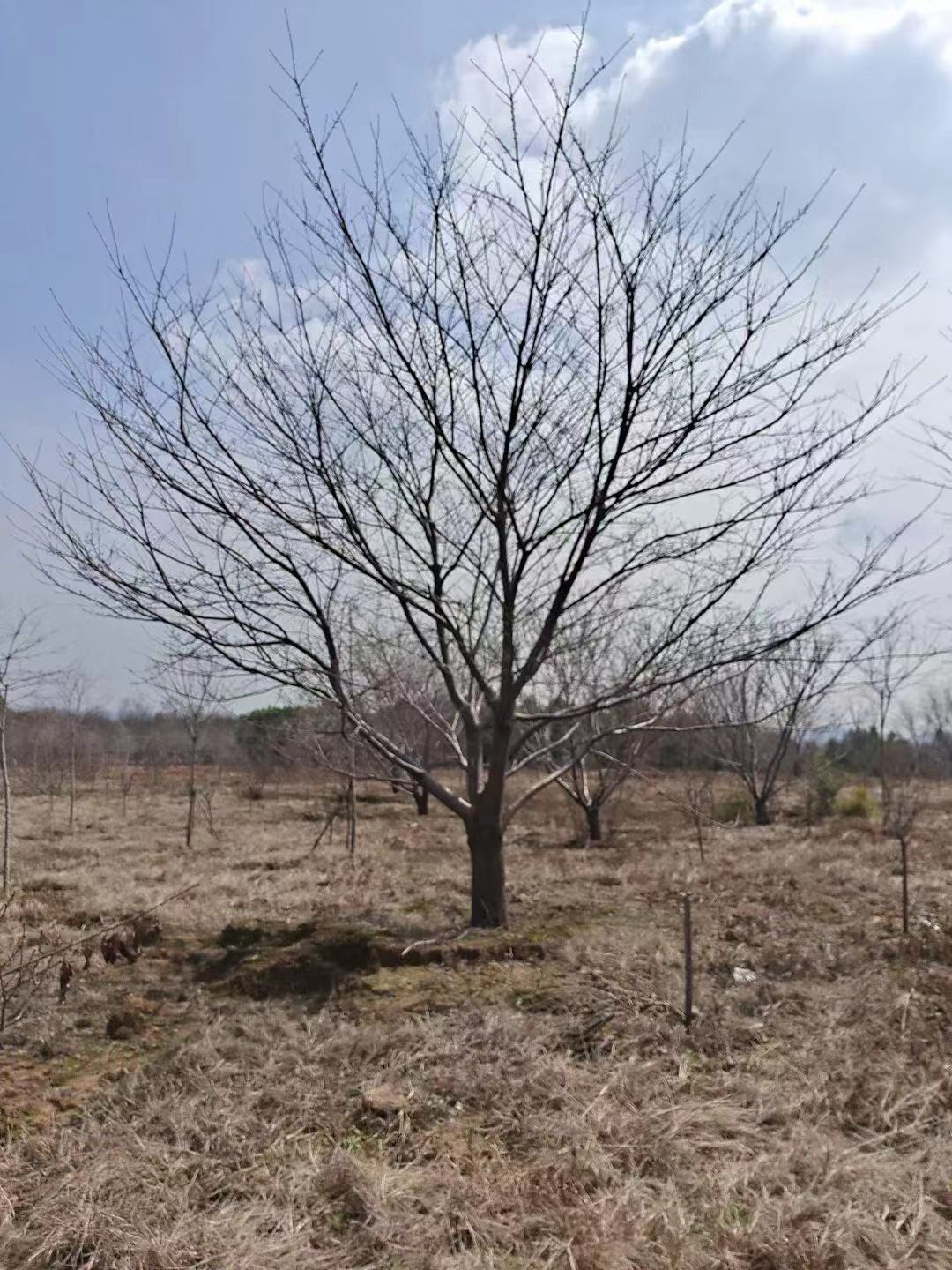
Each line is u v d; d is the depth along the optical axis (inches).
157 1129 153.6
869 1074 171.2
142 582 248.4
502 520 250.7
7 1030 197.0
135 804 748.6
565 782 563.5
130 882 377.1
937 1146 147.5
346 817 587.5
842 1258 120.3
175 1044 191.0
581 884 354.0
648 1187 138.7
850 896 322.0
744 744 643.5
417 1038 185.8
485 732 329.4
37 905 316.2
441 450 254.4
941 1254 122.2
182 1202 132.4
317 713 407.5
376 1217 128.8
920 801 665.6
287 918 291.4
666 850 459.5
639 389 227.3
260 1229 128.7
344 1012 204.4
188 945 263.3
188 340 353.4
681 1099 164.9
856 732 845.8
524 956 237.8
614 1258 120.0
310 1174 139.9
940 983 218.4
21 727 839.7
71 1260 121.7
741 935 264.2
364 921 280.7
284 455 250.1
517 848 503.8
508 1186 137.3
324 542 245.8
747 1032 192.9
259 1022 199.8
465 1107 162.9
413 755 394.0
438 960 234.5
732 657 254.2
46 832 571.2
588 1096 163.9
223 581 249.1
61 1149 144.9
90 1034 197.6
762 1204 131.2
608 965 226.7
